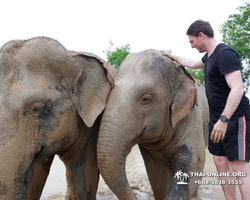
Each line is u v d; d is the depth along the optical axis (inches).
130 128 117.5
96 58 120.4
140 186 197.2
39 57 102.1
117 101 118.4
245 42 717.9
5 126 94.2
